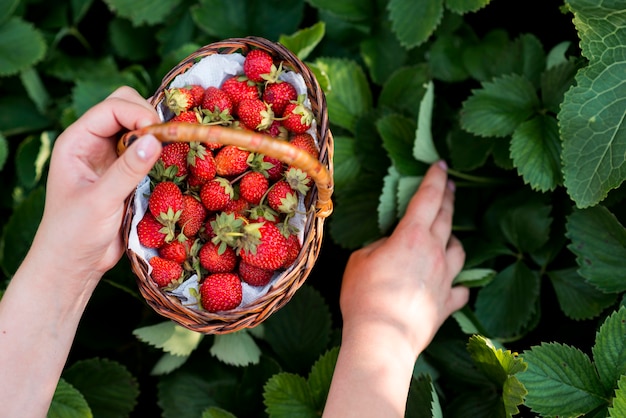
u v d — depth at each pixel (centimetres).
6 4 105
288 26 102
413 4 93
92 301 97
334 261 103
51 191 71
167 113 76
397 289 80
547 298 93
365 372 75
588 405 76
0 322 71
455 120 95
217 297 74
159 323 89
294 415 86
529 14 99
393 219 91
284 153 65
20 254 98
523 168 84
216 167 75
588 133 79
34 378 72
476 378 87
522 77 88
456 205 94
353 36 101
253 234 72
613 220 82
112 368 94
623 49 78
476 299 90
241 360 87
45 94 113
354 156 95
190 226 75
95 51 118
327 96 96
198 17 102
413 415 83
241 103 76
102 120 71
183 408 92
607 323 77
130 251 72
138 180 67
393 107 96
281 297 74
